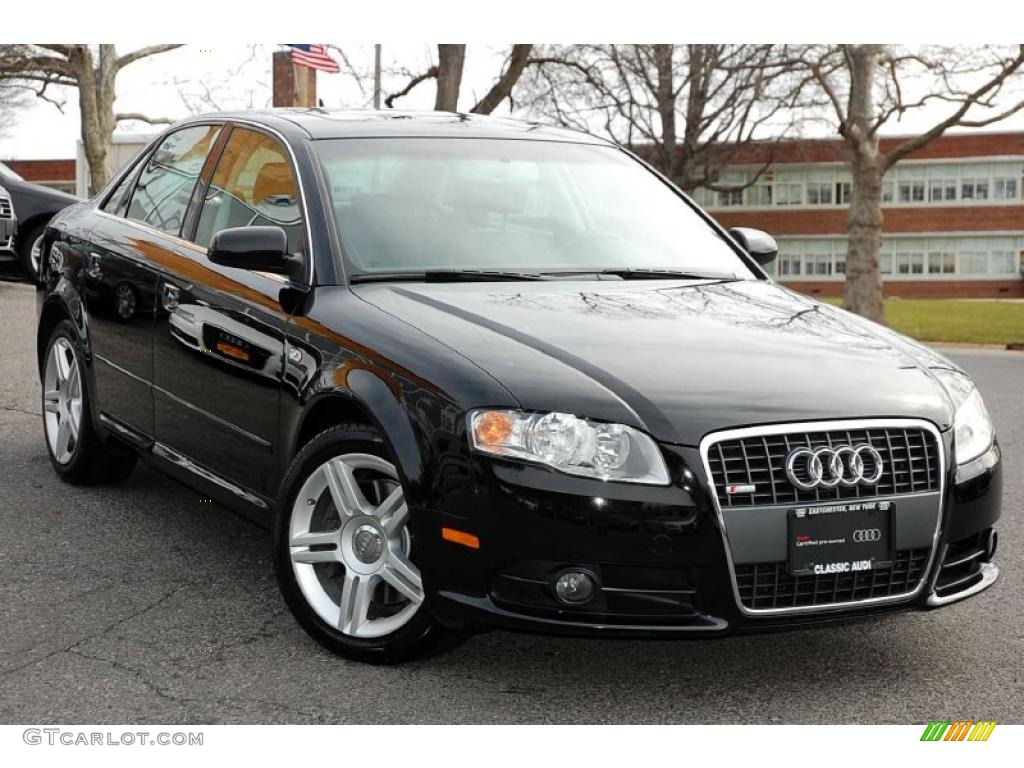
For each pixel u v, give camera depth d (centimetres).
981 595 464
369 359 372
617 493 328
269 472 416
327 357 387
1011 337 2066
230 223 474
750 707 356
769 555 336
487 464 335
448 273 427
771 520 336
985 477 375
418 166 469
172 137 559
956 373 399
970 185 6206
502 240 452
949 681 378
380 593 388
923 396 367
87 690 355
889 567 351
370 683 365
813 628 346
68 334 569
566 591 333
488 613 337
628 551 328
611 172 516
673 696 363
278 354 409
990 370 1364
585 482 329
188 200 508
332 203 437
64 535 505
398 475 353
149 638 396
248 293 433
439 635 367
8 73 3106
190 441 467
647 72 3134
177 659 379
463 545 340
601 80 3039
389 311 388
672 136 3381
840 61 2698
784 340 389
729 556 332
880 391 361
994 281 6216
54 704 346
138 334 503
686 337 381
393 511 371
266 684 362
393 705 350
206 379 452
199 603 430
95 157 2852
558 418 333
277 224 447
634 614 332
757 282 477
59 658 378
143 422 504
